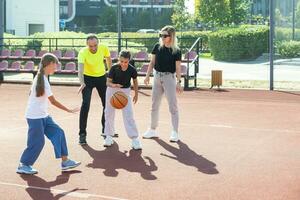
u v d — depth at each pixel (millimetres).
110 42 35094
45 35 33875
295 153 9203
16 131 11414
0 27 25875
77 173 7770
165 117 13523
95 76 10203
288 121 12992
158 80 10242
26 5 45312
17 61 26328
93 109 15133
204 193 6730
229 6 57969
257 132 11398
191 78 22156
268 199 6457
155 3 83500
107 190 6879
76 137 10688
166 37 10031
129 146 9781
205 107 15703
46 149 9359
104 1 86438
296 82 23766
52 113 14234
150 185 7109
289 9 32031
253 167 8141
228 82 23609
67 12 85062
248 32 38844
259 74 27703
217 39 39500
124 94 9445
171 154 9102
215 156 8938
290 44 32312
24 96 18453
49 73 7578
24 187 7023
